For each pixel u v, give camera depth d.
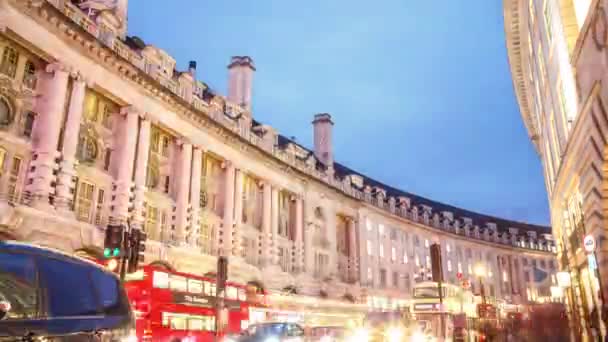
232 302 24.78
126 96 30.27
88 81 27.62
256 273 39.69
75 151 26.30
